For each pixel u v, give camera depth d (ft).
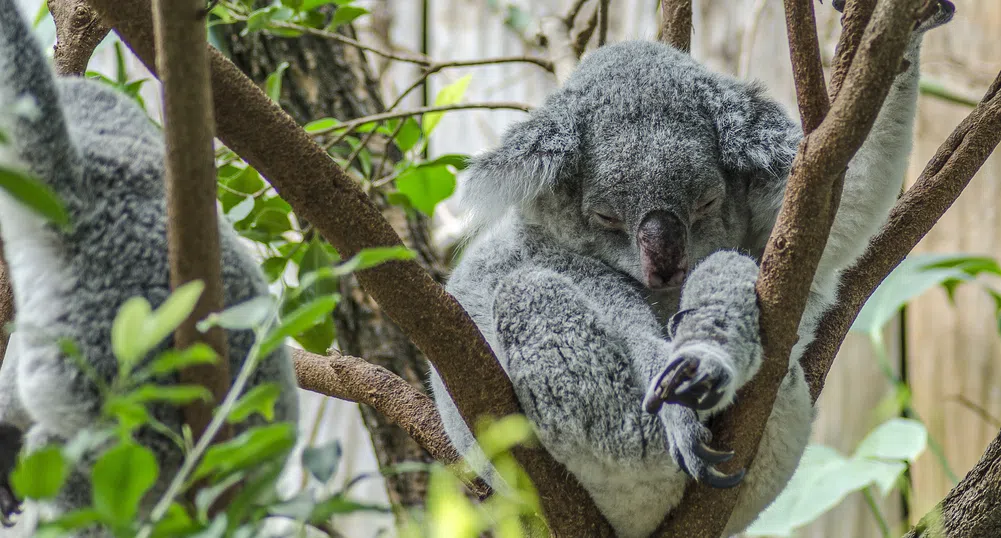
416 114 24.76
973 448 29.66
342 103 30.09
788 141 17.87
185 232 10.07
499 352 16.60
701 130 18.52
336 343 31.40
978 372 29.89
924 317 30.71
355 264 9.09
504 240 19.52
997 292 29.07
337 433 33.94
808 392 16.88
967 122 19.52
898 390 24.95
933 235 30.99
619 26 35.50
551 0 36.19
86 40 19.07
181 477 8.52
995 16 31.32
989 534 16.87
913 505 29.71
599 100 19.10
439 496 9.02
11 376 12.71
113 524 8.05
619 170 18.13
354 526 28.25
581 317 16.29
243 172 23.16
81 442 8.16
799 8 13.51
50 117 10.62
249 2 24.85
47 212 8.23
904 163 16.90
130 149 11.72
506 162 18.86
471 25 37.47
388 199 27.71
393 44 36.60
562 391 15.92
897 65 12.26
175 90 9.75
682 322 14.33
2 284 14.89
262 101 13.08
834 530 30.48
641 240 17.58
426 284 14.10
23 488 7.96
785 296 13.52
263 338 9.17
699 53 34.71
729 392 13.58
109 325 10.90
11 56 10.49
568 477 16.24
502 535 11.87
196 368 10.35
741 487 16.56
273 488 9.00
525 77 36.22
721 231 18.37
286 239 24.17
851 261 17.60
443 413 18.39
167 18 9.59
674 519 15.67
